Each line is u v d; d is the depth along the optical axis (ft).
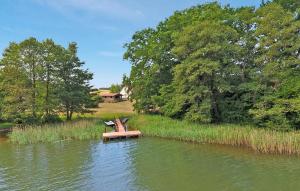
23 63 165.07
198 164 90.17
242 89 133.18
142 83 189.88
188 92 142.61
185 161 94.22
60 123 163.53
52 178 79.61
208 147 113.60
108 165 91.61
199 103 142.61
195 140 125.39
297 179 73.61
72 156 104.12
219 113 147.02
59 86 171.53
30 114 162.40
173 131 135.03
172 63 179.52
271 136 100.94
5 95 167.63
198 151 107.24
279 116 115.14
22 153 110.22
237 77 142.92
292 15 126.72
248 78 141.49
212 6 166.40
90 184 74.38
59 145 124.16
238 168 84.48
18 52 163.63
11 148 119.75
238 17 149.18
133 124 173.58
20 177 81.00
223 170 83.25
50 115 171.01
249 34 140.36
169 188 70.85
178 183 74.13
